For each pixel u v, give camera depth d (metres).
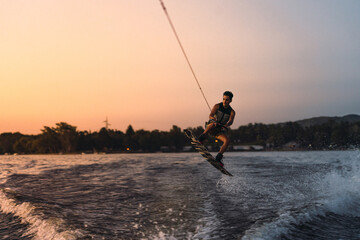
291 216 6.00
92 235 5.02
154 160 30.39
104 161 29.22
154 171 15.92
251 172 14.35
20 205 7.11
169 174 14.16
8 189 9.66
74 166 21.05
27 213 6.41
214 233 5.16
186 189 9.52
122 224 5.71
